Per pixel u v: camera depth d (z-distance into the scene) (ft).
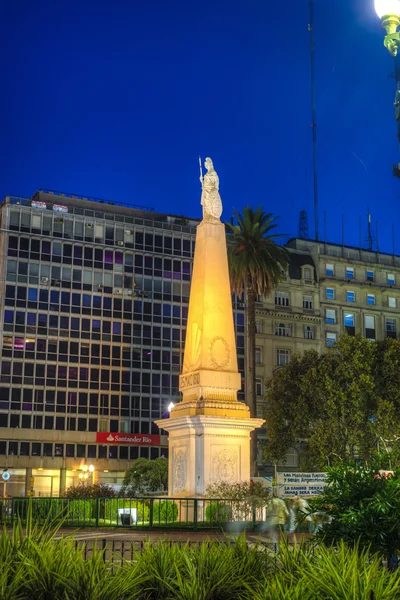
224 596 31.42
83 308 309.01
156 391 315.78
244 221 216.13
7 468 286.05
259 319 331.98
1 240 300.61
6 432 287.48
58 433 295.48
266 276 214.48
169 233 330.34
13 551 32.12
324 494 41.39
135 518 101.91
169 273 328.08
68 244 310.65
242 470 115.14
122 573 31.60
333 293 351.25
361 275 359.05
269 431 218.38
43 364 298.15
